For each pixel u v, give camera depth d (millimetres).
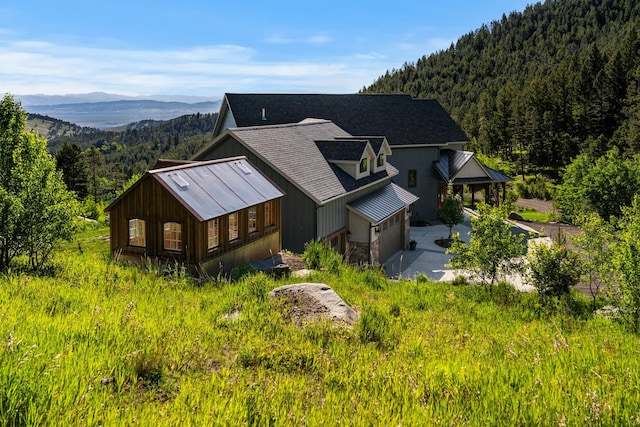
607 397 4039
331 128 29188
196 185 13586
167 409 3607
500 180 36406
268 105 34750
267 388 4242
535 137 82875
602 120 83062
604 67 87812
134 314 6430
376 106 37094
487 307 11555
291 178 19531
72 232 10641
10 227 9656
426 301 11531
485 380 4641
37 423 2930
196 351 5223
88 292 7867
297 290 8734
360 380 4680
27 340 4352
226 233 13672
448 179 34344
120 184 82750
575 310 11797
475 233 13945
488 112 108750
